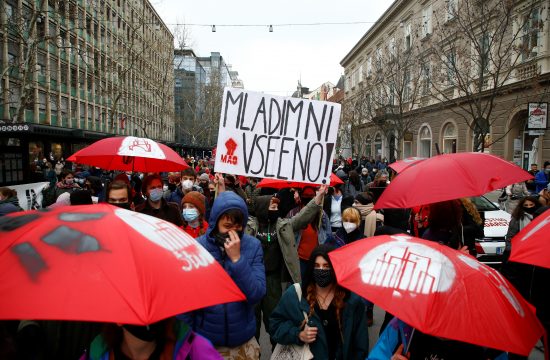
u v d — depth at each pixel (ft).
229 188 23.50
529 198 19.17
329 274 9.39
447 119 85.20
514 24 58.18
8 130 35.53
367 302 17.62
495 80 49.32
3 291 4.54
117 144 17.38
